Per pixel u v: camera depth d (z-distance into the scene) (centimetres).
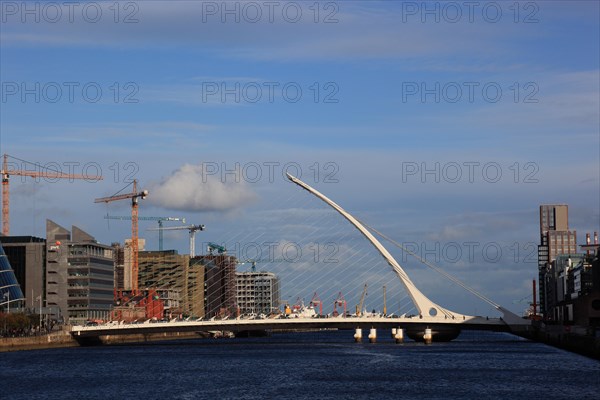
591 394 14612
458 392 14988
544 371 18438
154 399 14250
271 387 15762
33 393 15125
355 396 14525
